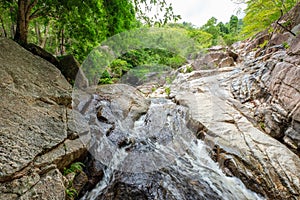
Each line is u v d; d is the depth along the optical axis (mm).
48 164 2070
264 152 3174
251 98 5125
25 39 4469
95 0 4469
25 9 4391
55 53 7996
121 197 2523
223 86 6125
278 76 4527
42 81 3402
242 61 9117
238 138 3574
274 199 2543
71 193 2135
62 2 4434
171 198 2605
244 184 2832
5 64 3180
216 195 2766
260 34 10953
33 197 1718
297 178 2660
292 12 8141
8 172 1720
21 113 2510
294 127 3486
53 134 2477
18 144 2053
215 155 3418
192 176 3092
